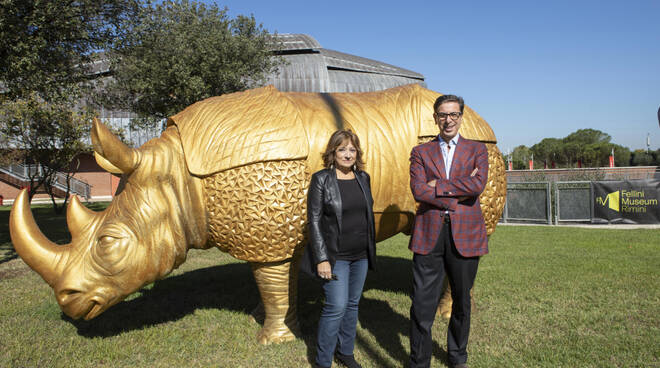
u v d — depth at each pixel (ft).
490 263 20.86
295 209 10.55
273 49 61.36
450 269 9.21
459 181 8.81
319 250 8.79
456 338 9.48
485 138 12.54
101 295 10.25
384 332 12.17
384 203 11.72
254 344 11.48
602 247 25.48
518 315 13.23
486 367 9.84
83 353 11.00
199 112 11.33
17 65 24.04
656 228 34.22
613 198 37.58
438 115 9.30
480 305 14.25
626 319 12.75
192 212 11.00
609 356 10.25
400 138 11.85
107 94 54.19
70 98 34.35
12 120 44.21
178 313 14.28
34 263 9.95
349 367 9.66
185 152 10.73
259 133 10.56
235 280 19.01
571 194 39.14
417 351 9.20
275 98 11.63
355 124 11.57
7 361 10.37
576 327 12.20
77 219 10.49
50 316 13.79
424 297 9.18
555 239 29.09
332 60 127.03
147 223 10.53
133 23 32.86
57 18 26.40
